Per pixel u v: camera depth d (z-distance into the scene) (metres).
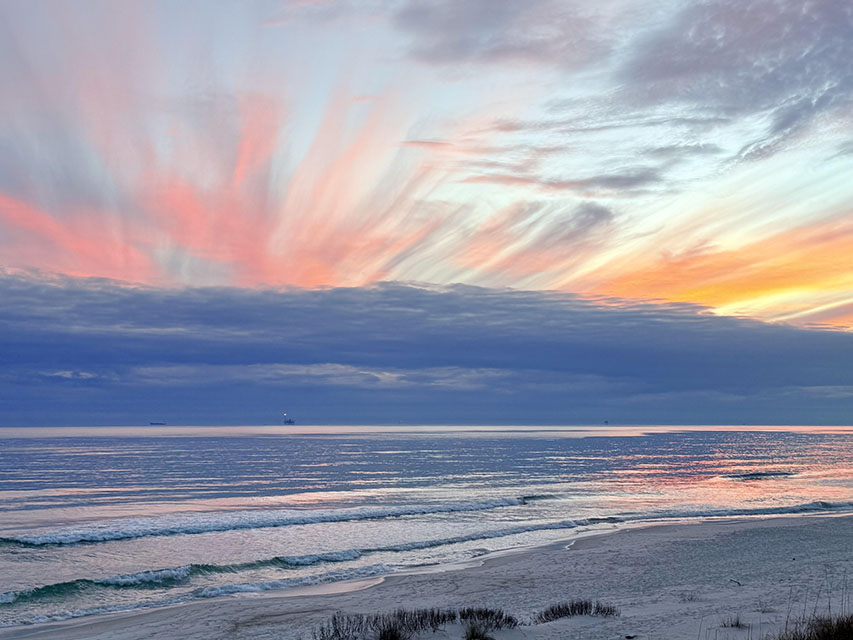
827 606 15.15
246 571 26.08
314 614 17.70
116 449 164.50
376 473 90.19
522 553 29.16
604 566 25.11
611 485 70.12
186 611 19.11
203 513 47.66
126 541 34.22
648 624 13.28
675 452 154.00
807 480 76.44
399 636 12.46
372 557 29.12
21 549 31.83
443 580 23.16
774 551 27.44
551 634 12.60
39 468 100.00
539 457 131.25
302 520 41.59
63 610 20.34
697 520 40.94
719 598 17.38
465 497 58.25
